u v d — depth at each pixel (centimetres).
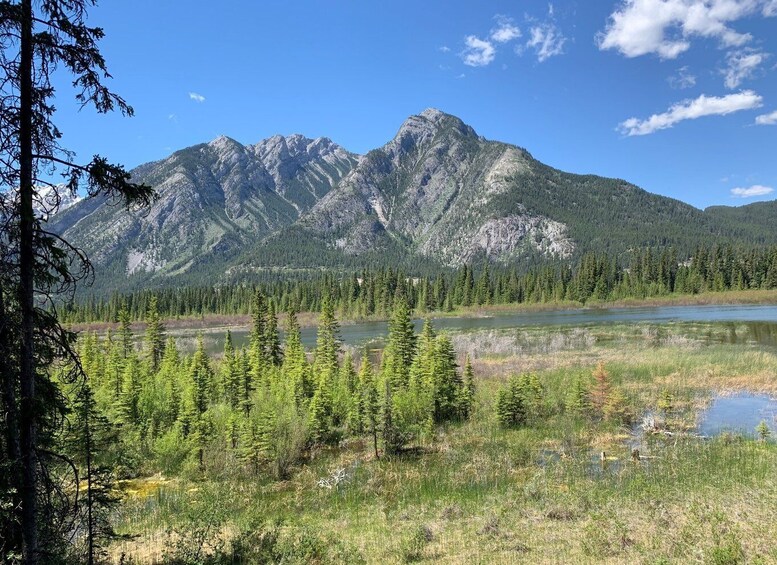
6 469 901
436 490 2589
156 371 6112
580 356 6100
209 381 4847
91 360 5253
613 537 1505
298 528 1919
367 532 1934
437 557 1569
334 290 17012
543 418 3903
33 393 951
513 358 6231
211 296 18788
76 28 917
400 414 3934
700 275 15238
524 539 1634
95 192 962
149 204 997
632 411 3753
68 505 1081
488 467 2889
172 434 3491
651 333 7794
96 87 962
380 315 15012
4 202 893
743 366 4953
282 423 3447
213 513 1923
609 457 2862
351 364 4894
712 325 8581
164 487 2970
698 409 3756
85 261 971
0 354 916
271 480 3017
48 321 959
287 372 4959
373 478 2884
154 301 6875
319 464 3281
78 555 1388
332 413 4066
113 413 3916
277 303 17075
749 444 2805
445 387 4200
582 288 15838
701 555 1241
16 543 958
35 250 925
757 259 14912
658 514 1662
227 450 3328
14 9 855
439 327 10931
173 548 1759
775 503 1645
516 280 17100
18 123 916
